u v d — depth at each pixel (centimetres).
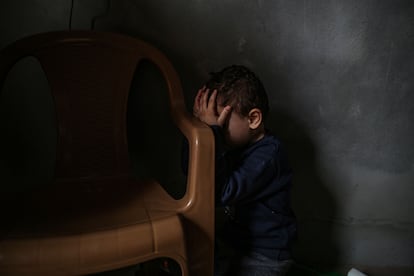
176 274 99
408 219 131
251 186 89
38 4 100
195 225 78
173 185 122
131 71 102
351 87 119
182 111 93
